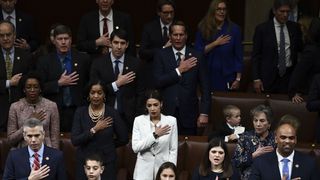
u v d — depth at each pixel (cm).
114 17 3122
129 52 3128
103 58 2898
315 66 2950
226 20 3127
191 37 3753
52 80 2927
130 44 3138
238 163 2602
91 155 2534
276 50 3123
